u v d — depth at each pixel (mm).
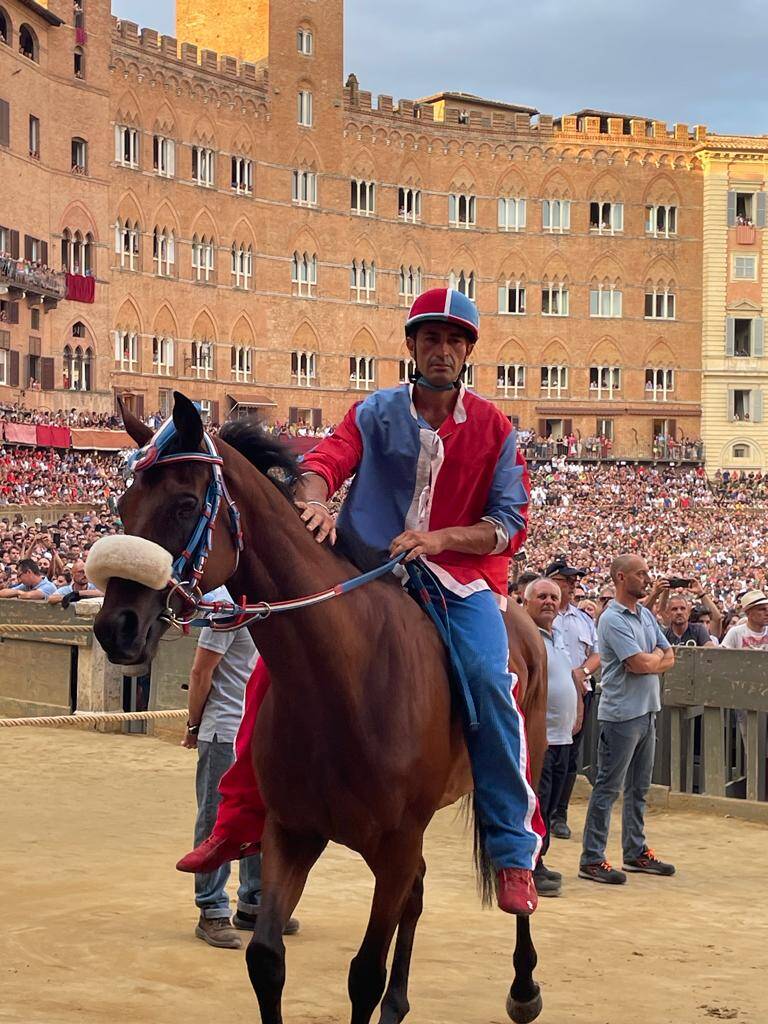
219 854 5855
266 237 74562
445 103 85750
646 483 75625
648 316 84250
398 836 4996
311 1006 6242
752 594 13727
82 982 6484
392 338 79938
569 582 12430
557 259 83062
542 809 10367
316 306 76750
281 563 4832
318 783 4910
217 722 7516
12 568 23250
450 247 81688
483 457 5551
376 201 79312
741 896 9562
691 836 11977
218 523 4602
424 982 6793
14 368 58438
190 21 77000
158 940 7352
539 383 82875
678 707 13312
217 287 72062
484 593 5512
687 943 8008
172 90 69375
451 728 5301
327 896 8797
